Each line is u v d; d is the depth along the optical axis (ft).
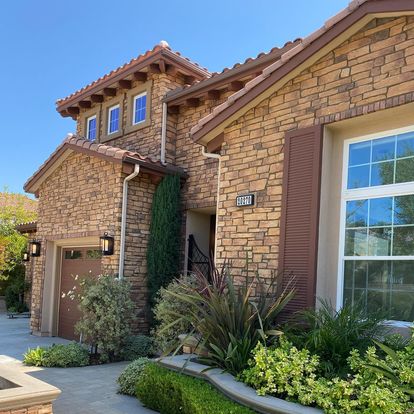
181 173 37.70
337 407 14.67
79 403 22.25
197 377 20.03
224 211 25.81
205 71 41.42
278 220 23.02
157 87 40.57
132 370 24.13
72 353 30.94
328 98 21.58
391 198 20.17
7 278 66.90
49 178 45.16
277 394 16.52
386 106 19.30
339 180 21.85
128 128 42.73
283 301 20.06
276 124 23.79
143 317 35.86
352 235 21.26
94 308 32.32
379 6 19.07
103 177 37.63
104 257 36.40
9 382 17.62
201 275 24.03
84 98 47.26
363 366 15.46
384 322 18.60
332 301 21.20
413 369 14.88
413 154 19.61
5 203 79.61
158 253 35.78
